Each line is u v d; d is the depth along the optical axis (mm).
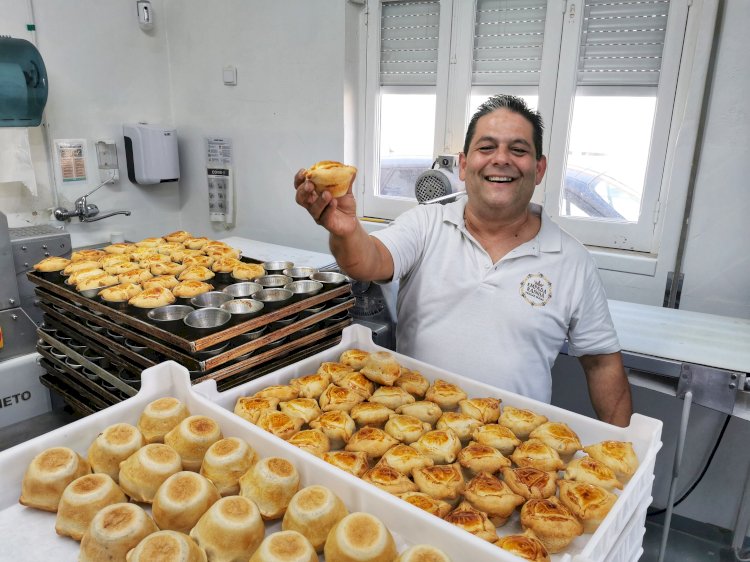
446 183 1956
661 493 2002
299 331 1244
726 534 1905
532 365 1294
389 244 1271
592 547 627
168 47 2896
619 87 1971
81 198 2480
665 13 1844
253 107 2676
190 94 2889
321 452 848
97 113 2629
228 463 773
